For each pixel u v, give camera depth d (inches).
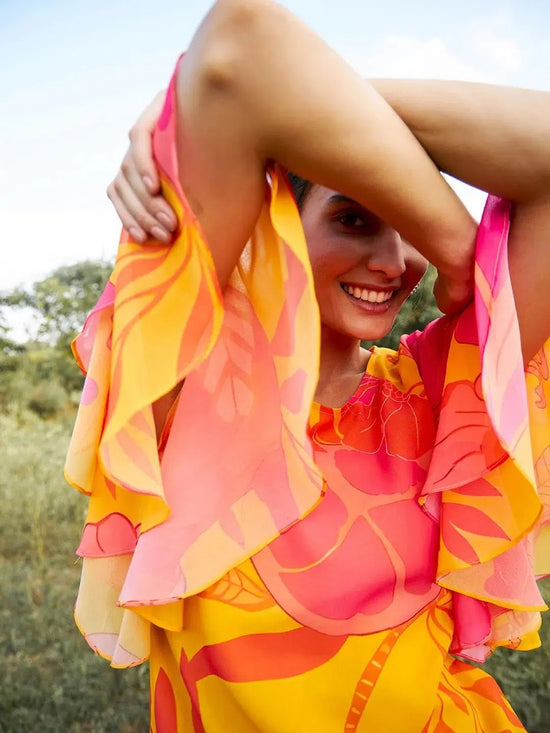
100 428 38.7
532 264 35.0
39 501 225.5
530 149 32.4
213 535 36.3
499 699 47.3
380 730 41.1
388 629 41.1
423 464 42.4
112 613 44.6
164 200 33.0
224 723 42.3
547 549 46.4
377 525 41.2
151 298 34.0
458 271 34.8
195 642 42.1
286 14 30.1
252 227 34.0
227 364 37.5
